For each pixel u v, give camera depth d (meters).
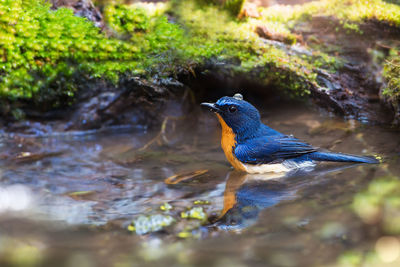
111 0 13.05
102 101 11.84
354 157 8.85
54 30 10.89
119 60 11.56
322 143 10.10
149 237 5.84
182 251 5.38
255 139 9.27
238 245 5.50
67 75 11.12
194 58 11.78
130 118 12.31
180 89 12.27
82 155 10.09
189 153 10.36
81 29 11.21
